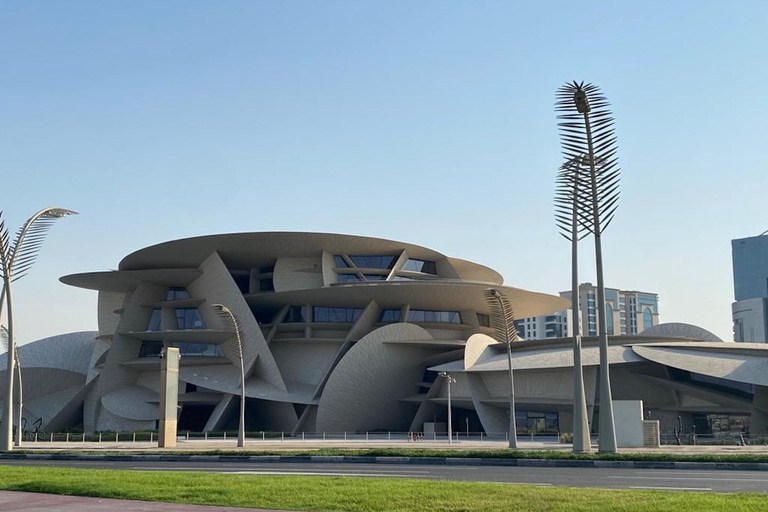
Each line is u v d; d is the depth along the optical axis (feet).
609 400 90.94
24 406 250.78
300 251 236.84
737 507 42.88
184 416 247.09
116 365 239.50
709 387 183.83
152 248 229.86
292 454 98.37
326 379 226.99
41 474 68.80
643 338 213.87
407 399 226.17
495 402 202.80
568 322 643.45
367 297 231.71
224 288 231.91
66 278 245.65
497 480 64.85
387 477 64.69
